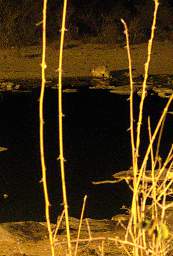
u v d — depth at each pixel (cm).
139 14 2795
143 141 1065
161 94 1509
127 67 2016
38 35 2612
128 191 823
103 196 805
